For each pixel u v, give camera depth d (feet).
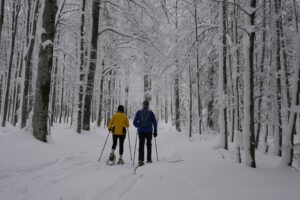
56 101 131.03
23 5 71.51
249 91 21.57
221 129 33.91
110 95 104.99
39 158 22.91
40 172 19.04
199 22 49.47
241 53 33.68
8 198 13.39
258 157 30.35
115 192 14.70
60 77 74.38
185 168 21.20
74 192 14.47
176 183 16.22
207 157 28.22
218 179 17.17
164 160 28.45
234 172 19.30
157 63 59.41
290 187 15.08
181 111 71.92
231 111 37.06
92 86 48.11
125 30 56.80
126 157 30.91
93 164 24.02
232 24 32.07
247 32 21.21
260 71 30.55
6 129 53.01
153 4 56.59
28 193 14.26
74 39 61.36
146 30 55.01
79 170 20.75
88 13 52.70
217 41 34.94
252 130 21.70
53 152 26.30
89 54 47.62
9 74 68.80
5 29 85.76
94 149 34.30
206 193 13.76
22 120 52.42
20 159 21.62
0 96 117.39
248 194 13.51
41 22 30.83
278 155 32.65
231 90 33.81
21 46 75.87
